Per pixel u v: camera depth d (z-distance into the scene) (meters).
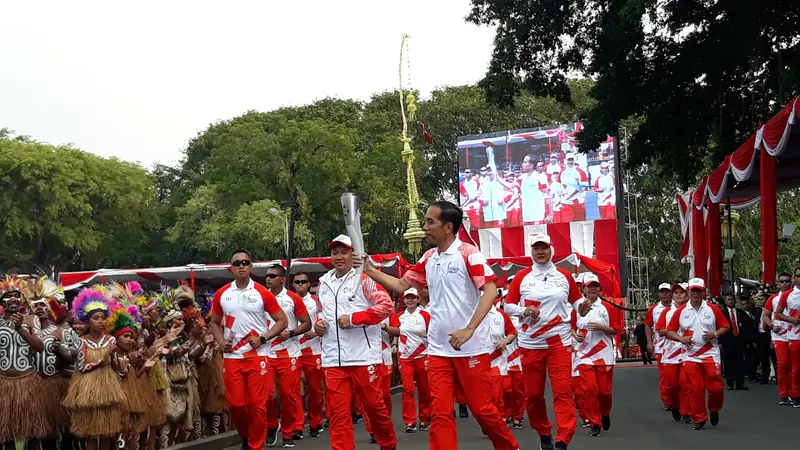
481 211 45.41
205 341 11.99
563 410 9.92
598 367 12.67
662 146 26.62
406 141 35.16
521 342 10.16
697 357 12.96
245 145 55.22
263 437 10.49
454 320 7.08
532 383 10.07
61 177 53.03
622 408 16.75
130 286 11.48
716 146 26.73
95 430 9.41
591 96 25.33
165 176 75.81
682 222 27.56
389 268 22.05
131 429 10.05
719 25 23.59
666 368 14.16
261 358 10.40
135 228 61.28
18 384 9.52
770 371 23.47
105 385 9.45
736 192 24.33
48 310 9.95
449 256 7.13
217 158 55.09
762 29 23.52
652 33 24.12
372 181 55.44
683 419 13.64
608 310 12.85
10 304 9.58
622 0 23.19
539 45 24.97
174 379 11.48
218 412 12.55
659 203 53.09
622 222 43.66
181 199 65.69
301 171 54.66
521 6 24.45
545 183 44.34
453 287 7.09
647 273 50.19
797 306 16.39
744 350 20.91
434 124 61.19
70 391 9.44
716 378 12.96
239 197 54.41
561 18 24.22
